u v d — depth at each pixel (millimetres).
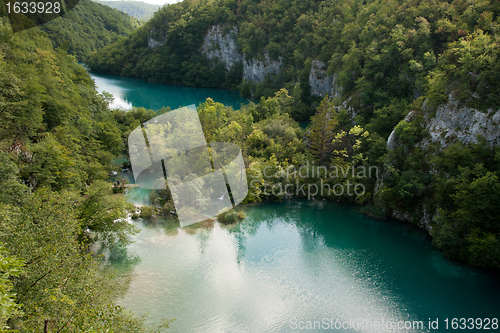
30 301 13594
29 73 37906
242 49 135625
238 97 129125
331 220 43062
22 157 29781
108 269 30422
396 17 63688
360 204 46906
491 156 34438
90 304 15180
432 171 39094
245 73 139125
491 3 50812
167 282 29516
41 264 14852
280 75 120000
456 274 32344
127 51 175625
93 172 42969
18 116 30172
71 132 41469
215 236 37781
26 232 16281
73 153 37375
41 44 53625
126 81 157375
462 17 53469
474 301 28969
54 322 13164
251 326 25344
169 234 37094
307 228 41188
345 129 55844
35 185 29719
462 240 33750
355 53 63875
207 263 32656
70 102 47406
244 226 41062
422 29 55250
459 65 40750
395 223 41875
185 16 162500
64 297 13109
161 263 32125
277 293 29312
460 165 35312
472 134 36250
